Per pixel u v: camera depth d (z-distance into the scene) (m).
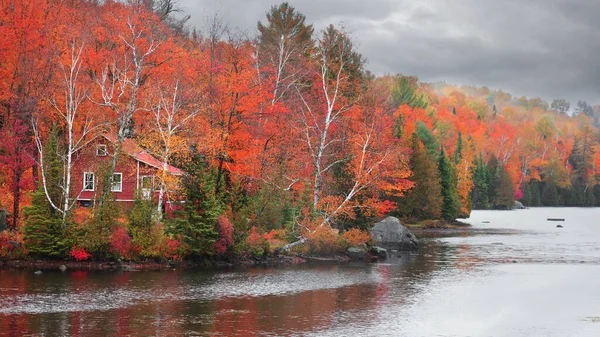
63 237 47.16
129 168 59.47
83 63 56.84
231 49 61.66
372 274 47.97
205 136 55.81
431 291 41.16
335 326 31.53
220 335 29.52
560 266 53.38
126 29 59.00
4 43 52.34
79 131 56.56
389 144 61.56
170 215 55.69
